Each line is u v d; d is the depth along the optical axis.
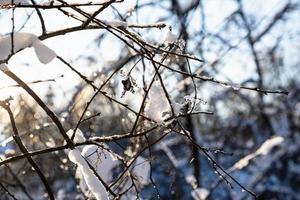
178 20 4.88
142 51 2.36
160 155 5.98
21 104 3.03
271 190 8.61
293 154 8.73
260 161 7.63
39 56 1.95
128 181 3.11
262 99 8.56
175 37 2.41
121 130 4.59
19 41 1.96
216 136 7.93
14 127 2.26
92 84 2.25
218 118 8.06
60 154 4.37
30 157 2.22
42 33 2.15
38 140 3.86
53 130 4.02
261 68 8.30
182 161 6.49
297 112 9.03
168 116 2.47
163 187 6.89
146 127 3.10
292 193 8.73
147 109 2.49
